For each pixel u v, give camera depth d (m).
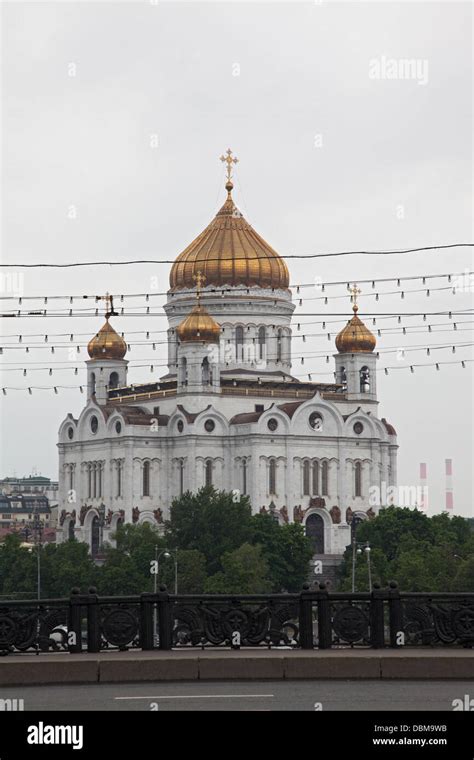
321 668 57.31
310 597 60.62
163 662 57.25
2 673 56.75
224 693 53.78
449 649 59.91
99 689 55.28
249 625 60.81
